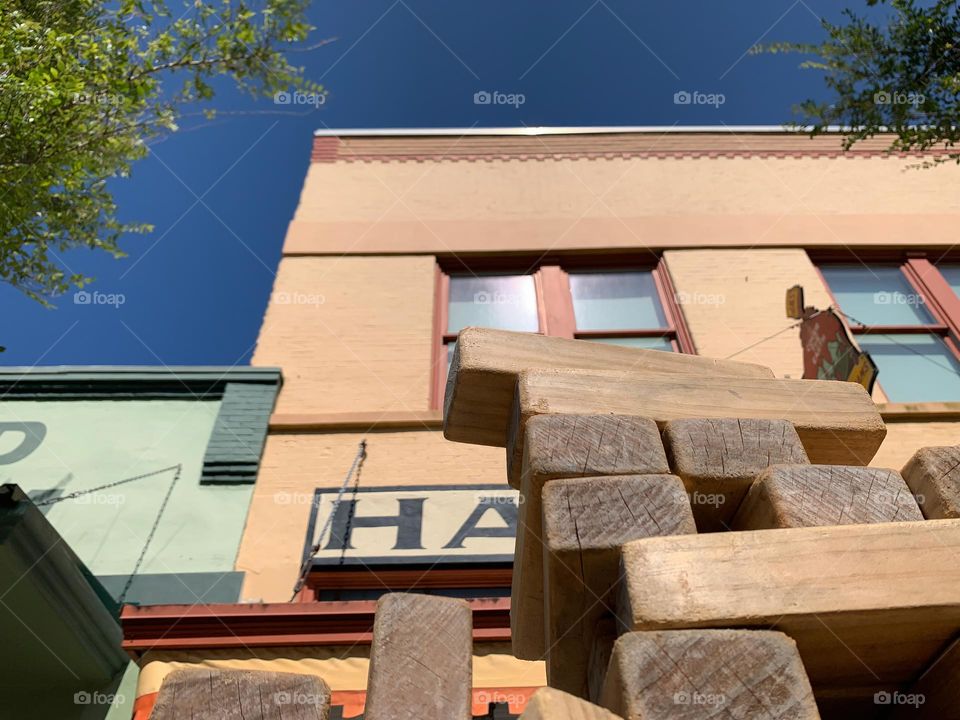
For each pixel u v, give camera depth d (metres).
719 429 2.77
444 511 6.69
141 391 7.67
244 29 5.91
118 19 5.81
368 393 7.95
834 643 2.18
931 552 2.20
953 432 7.57
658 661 1.92
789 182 10.57
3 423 7.30
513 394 3.15
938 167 10.80
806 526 2.38
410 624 2.19
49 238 5.93
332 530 6.51
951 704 2.26
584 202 10.29
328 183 10.47
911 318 9.17
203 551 6.33
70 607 5.22
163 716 1.92
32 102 4.95
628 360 3.30
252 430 7.35
